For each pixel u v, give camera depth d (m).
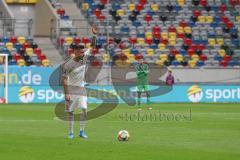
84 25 162.00
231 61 161.12
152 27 165.50
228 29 170.38
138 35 162.50
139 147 51.94
